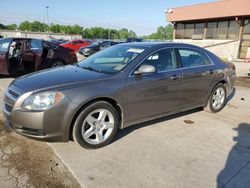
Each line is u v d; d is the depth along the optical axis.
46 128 3.09
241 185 2.84
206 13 22.06
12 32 62.41
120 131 4.14
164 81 4.06
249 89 7.89
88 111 3.31
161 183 2.82
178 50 4.45
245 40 20.47
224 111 5.49
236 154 3.54
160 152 3.50
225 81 5.32
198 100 4.85
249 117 5.14
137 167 3.11
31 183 2.72
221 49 22.00
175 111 4.45
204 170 3.11
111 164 3.15
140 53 3.95
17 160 3.14
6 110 3.42
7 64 7.75
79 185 2.73
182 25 25.67
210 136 4.11
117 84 3.53
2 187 2.63
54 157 3.26
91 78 3.47
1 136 3.77
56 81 3.34
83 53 20.48
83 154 3.36
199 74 4.66
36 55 8.29
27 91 3.14
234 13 19.98
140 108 3.86
